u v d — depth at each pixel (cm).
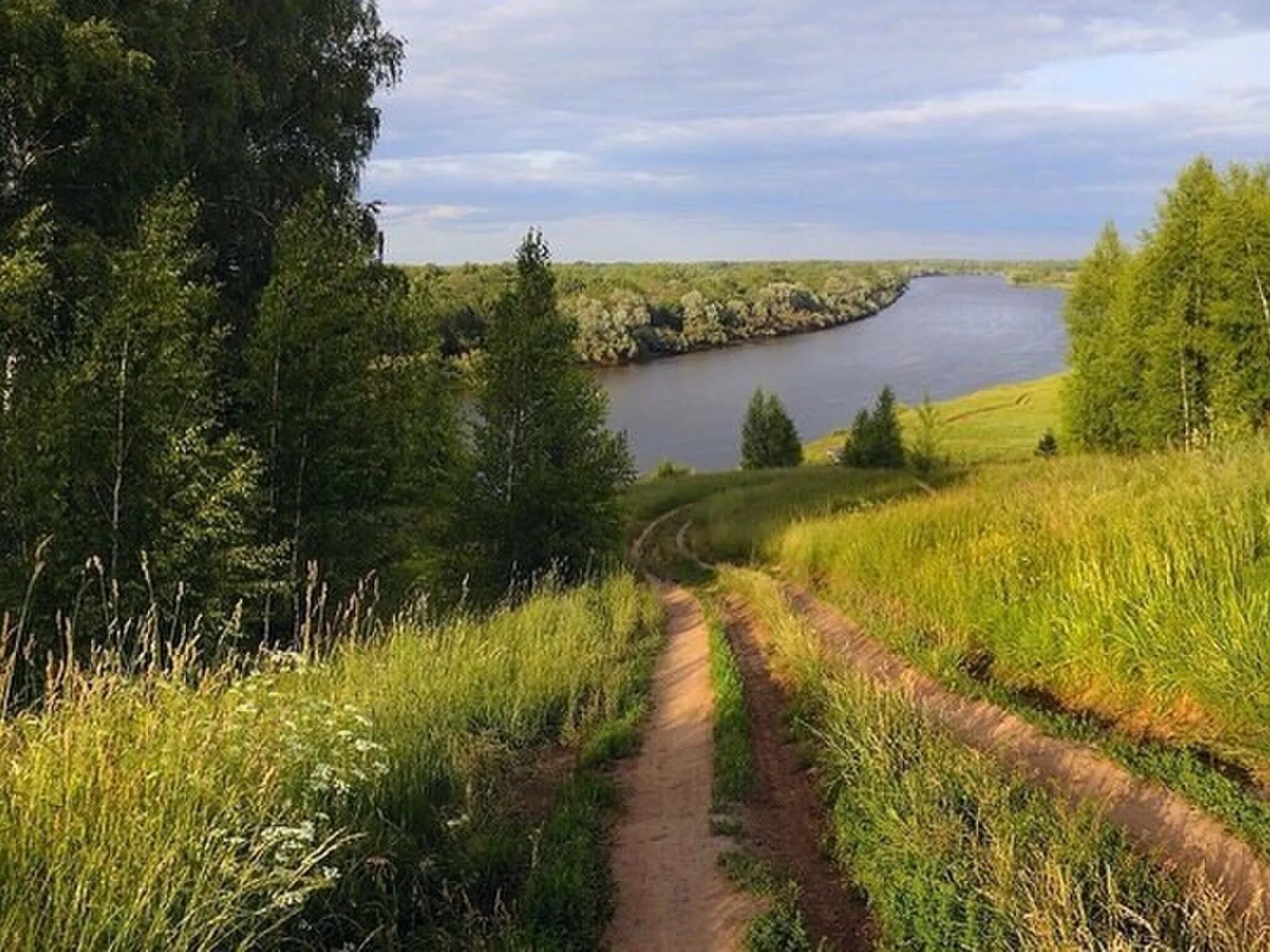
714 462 7312
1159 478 1346
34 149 1462
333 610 1466
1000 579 1049
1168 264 3134
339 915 434
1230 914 428
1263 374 2873
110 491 1135
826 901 525
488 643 1028
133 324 1154
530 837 578
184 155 1692
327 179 2247
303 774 505
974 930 408
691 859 578
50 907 325
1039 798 535
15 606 1009
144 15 1570
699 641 1353
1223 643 691
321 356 1426
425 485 1973
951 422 7475
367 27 2347
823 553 1948
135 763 408
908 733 646
